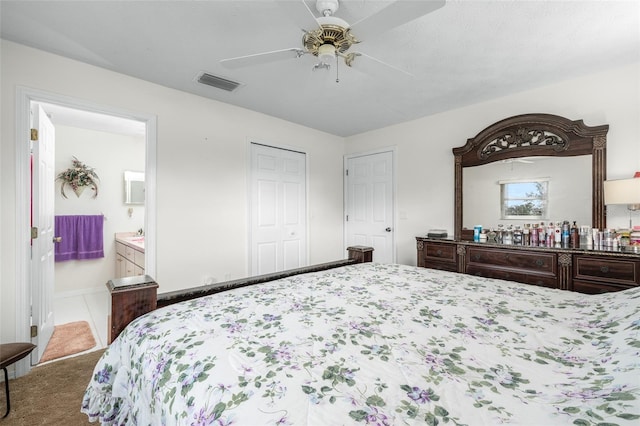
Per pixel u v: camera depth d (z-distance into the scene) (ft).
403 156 12.47
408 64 7.55
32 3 5.34
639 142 7.50
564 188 8.51
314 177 13.51
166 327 3.51
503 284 5.40
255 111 11.16
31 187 7.06
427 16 5.66
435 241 10.21
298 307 4.13
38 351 7.11
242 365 2.64
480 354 2.84
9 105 6.57
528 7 5.42
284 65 7.63
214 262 10.02
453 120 10.94
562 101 8.63
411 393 2.23
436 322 3.60
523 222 9.26
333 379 2.41
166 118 8.95
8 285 6.56
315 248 13.55
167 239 8.98
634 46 6.72
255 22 5.90
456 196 10.68
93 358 7.33
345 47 5.37
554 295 4.68
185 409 2.33
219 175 10.18
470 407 2.06
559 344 3.02
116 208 14.21
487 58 7.27
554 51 6.94
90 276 13.42
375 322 3.60
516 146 9.39
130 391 3.27
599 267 7.00
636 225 7.43
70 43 6.67
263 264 11.51
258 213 11.39
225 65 5.93
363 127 13.23
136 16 5.73
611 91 7.86
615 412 1.84
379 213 13.39
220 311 3.96
